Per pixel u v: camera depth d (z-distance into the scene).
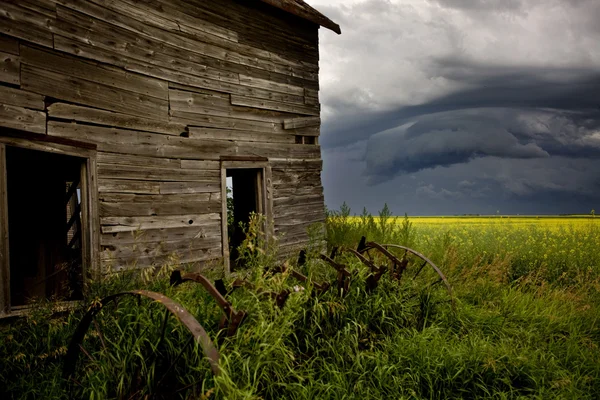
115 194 6.15
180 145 7.14
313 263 6.10
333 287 5.61
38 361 4.20
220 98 7.89
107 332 4.34
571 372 5.04
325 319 4.98
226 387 3.08
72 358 3.99
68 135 5.61
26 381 3.93
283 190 9.15
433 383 4.49
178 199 7.07
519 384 4.70
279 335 3.88
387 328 5.46
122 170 6.27
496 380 4.59
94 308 3.93
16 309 4.91
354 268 5.93
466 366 4.70
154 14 6.79
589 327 6.33
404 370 4.61
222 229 7.80
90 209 5.77
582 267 9.19
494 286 7.77
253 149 8.49
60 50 5.53
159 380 3.63
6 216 4.85
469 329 5.93
